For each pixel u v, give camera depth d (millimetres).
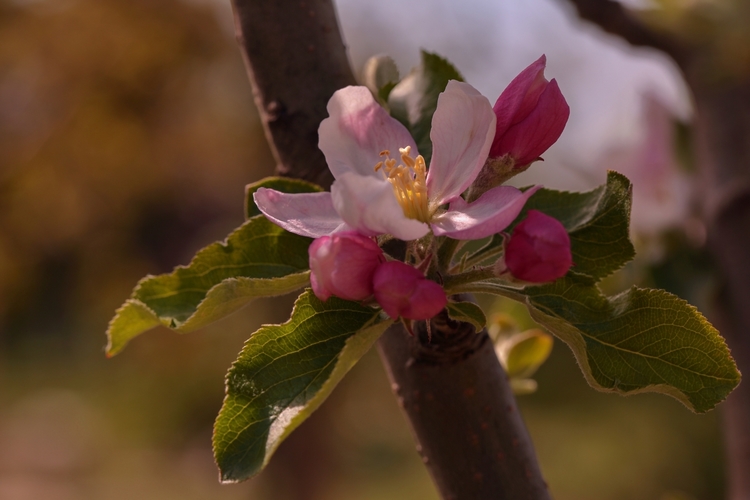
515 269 365
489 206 372
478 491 400
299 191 406
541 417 2598
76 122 1844
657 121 563
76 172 1896
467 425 398
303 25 411
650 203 553
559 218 395
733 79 510
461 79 420
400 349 399
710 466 1977
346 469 2281
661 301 375
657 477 2041
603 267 389
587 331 377
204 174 2111
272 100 412
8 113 1811
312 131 409
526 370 457
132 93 1860
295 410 370
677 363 374
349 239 364
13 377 3383
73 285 3088
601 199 391
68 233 2039
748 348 497
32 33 1749
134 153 1930
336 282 364
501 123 379
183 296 404
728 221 511
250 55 413
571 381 2693
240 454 369
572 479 2154
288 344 376
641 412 2250
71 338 3422
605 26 534
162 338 2166
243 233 405
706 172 529
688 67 531
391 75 427
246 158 2037
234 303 381
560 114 378
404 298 360
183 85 1896
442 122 380
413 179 383
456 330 392
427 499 2129
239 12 414
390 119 391
